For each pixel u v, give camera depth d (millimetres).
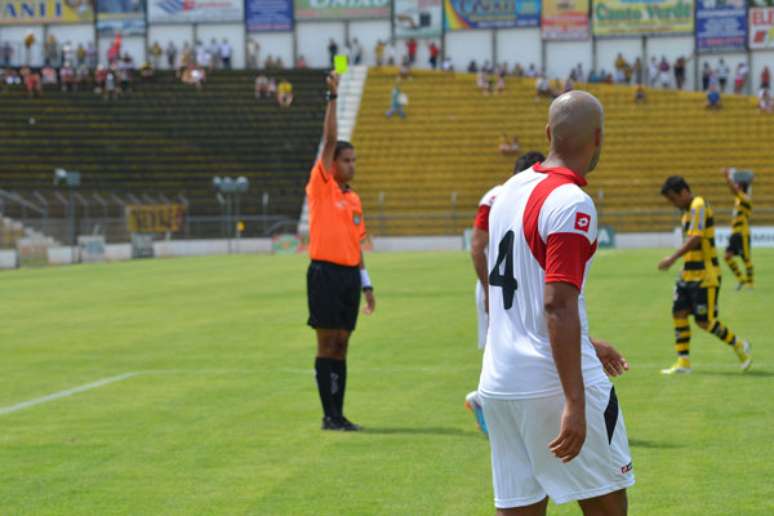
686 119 108250
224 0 120500
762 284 48625
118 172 102125
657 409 19406
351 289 18266
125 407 20734
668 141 106062
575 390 8273
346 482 14625
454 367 25281
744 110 108938
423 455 16188
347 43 119875
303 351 29031
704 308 23250
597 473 8758
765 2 114750
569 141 8844
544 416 8664
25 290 53875
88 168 101938
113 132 105812
